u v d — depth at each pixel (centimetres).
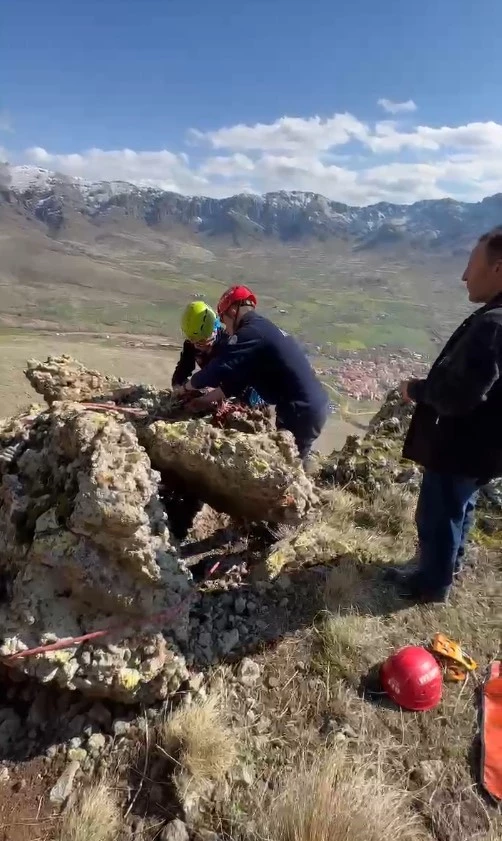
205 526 417
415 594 353
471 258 282
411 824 240
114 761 265
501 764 262
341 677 301
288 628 327
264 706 286
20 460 324
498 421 282
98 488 262
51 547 271
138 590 275
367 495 472
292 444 327
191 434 319
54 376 401
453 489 312
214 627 323
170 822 240
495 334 254
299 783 245
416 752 270
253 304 414
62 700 289
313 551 383
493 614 347
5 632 265
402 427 571
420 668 287
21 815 246
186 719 268
